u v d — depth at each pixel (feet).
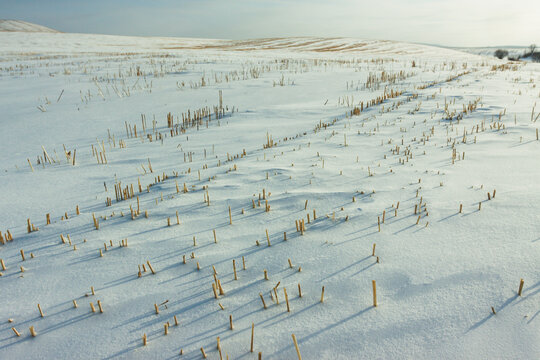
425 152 14.16
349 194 10.55
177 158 16.26
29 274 7.66
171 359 5.39
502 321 5.45
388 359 5.13
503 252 6.95
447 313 5.75
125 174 14.42
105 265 7.83
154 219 9.91
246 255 7.91
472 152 13.51
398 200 9.84
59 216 10.50
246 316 6.12
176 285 7.05
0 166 16.20
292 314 6.08
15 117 25.67
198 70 47.32
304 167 13.33
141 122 24.09
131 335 5.90
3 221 10.36
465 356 5.02
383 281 6.66
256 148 16.96
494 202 8.95
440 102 24.27
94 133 21.81
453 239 7.62
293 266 7.39
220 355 5.12
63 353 5.64
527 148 13.39
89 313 6.43
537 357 4.83
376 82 36.76
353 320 5.83
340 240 8.14
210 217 9.82
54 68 52.24
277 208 10.09
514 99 23.40
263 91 33.12
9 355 5.64
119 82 39.65
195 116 24.23
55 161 16.60
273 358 5.28
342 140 16.99
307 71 46.39
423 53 114.11
